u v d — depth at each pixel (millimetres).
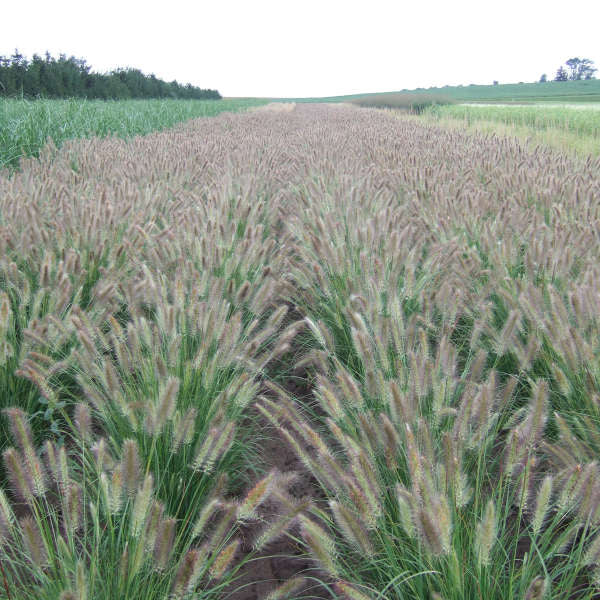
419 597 2021
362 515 1899
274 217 6789
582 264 4359
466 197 6395
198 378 2973
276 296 4535
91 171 9055
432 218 5945
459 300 3529
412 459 1910
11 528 1914
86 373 2746
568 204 6445
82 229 4656
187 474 2691
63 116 14617
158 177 8523
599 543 1876
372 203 6293
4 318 2834
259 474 3207
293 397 3963
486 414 2289
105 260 4750
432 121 33281
